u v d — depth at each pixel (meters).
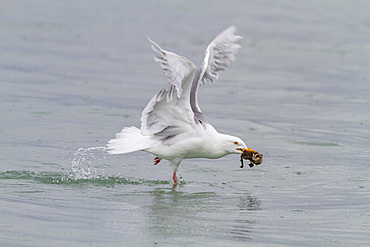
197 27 33.97
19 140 15.02
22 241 8.95
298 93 22.42
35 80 22.05
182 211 10.88
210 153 12.80
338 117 19.20
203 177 13.40
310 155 15.20
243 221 10.48
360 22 36.22
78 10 37.66
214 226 10.14
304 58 28.45
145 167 13.92
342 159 14.88
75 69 24.33
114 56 27.25
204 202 11.53
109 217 10.30
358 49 30.27
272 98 21.61
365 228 10.30
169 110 12.42
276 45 30.94
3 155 13.77
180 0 41.94
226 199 11.80
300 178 13.39
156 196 11.79
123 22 34.78
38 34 30.62
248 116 19.06
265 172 13.81
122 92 21.16
